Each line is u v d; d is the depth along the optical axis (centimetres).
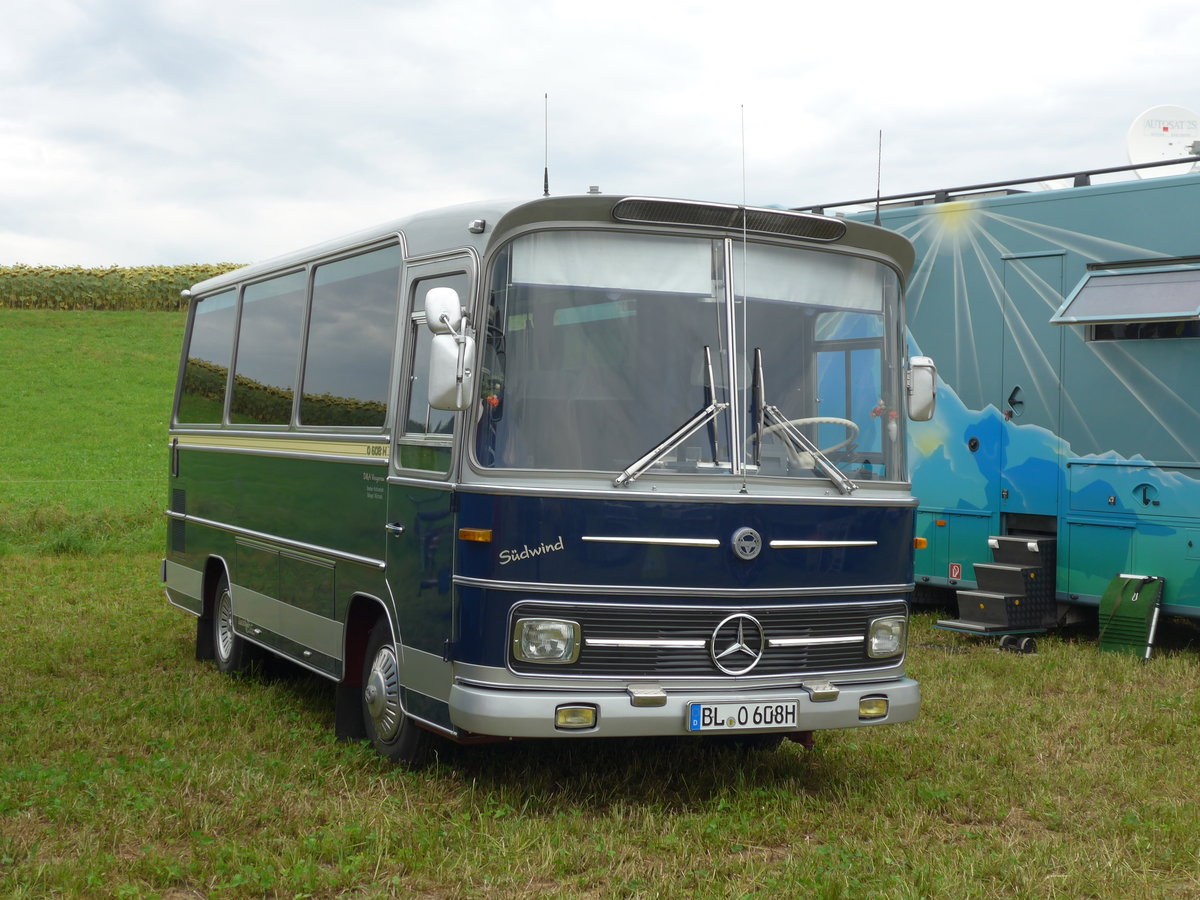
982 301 1193
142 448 3334
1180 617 1170
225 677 942
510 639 582
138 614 1243
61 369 4347
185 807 598
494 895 505
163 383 4272
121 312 5353
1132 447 1087
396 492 670
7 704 826
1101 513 1104
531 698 571
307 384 826
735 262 639
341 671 737
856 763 708
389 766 684
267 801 611
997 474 1179
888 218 1263
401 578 660
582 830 581
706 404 617
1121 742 774
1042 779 689
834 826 600
